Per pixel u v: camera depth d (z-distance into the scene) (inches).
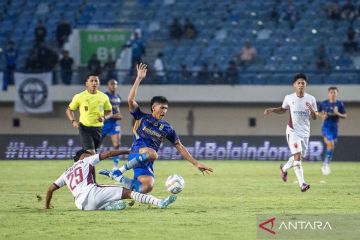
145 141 754.2
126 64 2001.7
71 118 1074.1
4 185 1045.8
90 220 665.0
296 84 961.5
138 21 2156.7
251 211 733.9
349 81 1883.6
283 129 1941.4
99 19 2176.4
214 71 1920.5
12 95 1963.6
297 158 940.6
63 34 2060.8
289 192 938.1
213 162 1584.6
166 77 1939.0
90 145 1077.1
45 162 1568.7
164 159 1647.4
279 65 2004.2
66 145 1664.6
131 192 724.0
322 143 1632.6
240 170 1342.3
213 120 1959.9
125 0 2212.1
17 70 1975.9
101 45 2027.6
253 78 1920.5
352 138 1627.7
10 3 2229.3
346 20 2089.1
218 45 2078.0
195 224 642.8
